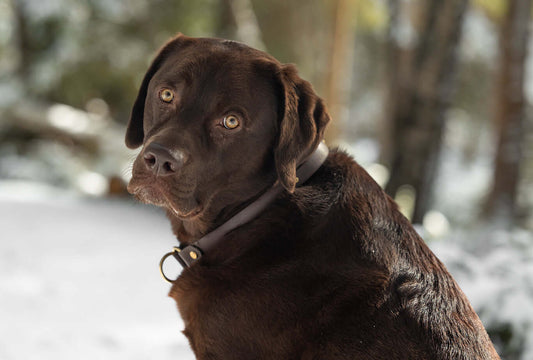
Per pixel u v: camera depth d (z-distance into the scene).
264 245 2.80
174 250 3.14
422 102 11.68
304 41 22.84
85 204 12.13
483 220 13.76
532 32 19.80
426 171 11.73
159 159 2.68
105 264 7.96
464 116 28.36
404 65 11.77
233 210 2.95
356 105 33.34
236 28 17.55
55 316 5.90
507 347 4.26
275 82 2.90
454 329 2.64
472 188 20.03
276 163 2.79
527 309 4.31
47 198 12.51
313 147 2.87
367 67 32.19
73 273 7.45
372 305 2.63
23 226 9.64
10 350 4.97
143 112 3.27
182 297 2.88
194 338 2.83
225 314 2.73
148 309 6.36
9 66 18.56
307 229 2.77
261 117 2.85
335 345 2.60
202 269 2.85
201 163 2.79
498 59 14.34
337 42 15.54
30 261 7.78
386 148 12.13
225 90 2.81
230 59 2.87
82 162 16.47
